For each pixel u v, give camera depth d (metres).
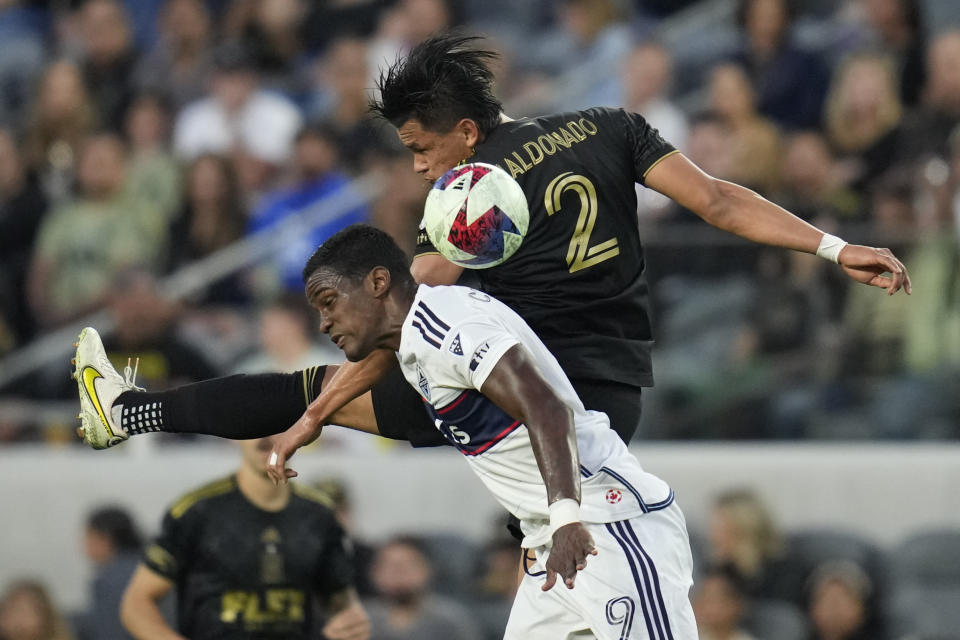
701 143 32.94
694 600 26.19
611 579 14.05
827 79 34.72
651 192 30.77
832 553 27.23
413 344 13.57
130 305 29.62
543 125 14.84
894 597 27.00
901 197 29.52
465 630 25.97
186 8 41.75
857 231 28.62
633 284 15.07
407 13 40.12
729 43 37.16
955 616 26.66
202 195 33.22
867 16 36.41
